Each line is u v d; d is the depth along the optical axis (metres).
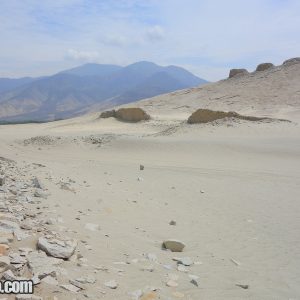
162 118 51.00
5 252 5.13
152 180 16.33
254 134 29.39
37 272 4.77
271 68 73.88
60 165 19.58
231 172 18.77
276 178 17.20
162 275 5.95
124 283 5.32
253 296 5.66
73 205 9.42
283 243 8.58
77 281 4.91
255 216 10.89
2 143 31.45
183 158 23.27
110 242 7.06
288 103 54.28
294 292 6.00
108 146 28.19
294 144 24.91
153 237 8.17
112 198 11.30
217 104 59.75
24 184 10.73
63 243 5.86
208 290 5.65
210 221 10.12
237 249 7.98
